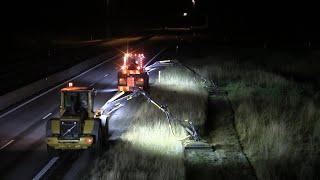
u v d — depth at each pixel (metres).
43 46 73.12
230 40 88.69
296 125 23.61
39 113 26.00
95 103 28.44
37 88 32.84
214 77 41.09
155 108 26.41
